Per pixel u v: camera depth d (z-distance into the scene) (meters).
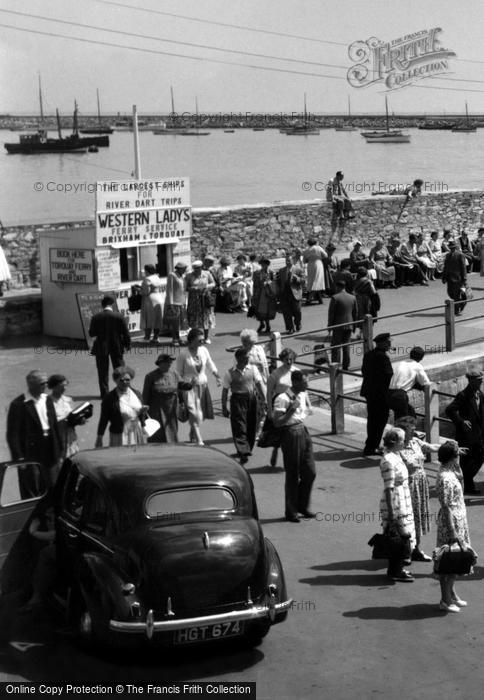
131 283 20.70
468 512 12.02
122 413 11.55
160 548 7.51
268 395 12.12
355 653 8.03
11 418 10.37
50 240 20.48
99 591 7.55
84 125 54.25
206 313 20.36
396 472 9.58
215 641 7.59
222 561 7.59
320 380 17.77
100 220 19.88
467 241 30.22
